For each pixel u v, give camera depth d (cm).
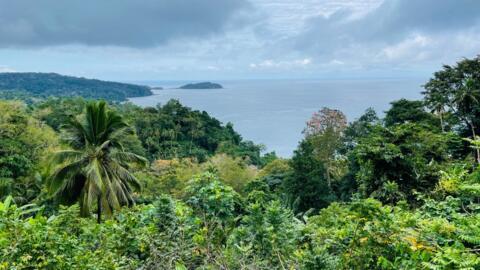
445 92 2228
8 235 281
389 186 638
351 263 323
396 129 1099
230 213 365
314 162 2089
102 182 1200
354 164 2066
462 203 395
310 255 316
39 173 1931
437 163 1051
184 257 325
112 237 358
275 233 352
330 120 3089
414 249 292
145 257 349
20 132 2127
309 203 1959
